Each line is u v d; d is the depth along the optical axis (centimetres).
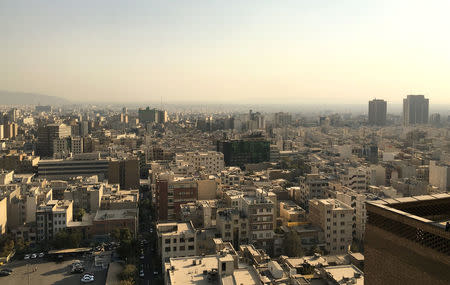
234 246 19588
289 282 12962
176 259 13988
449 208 4559
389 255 4022
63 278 18288
